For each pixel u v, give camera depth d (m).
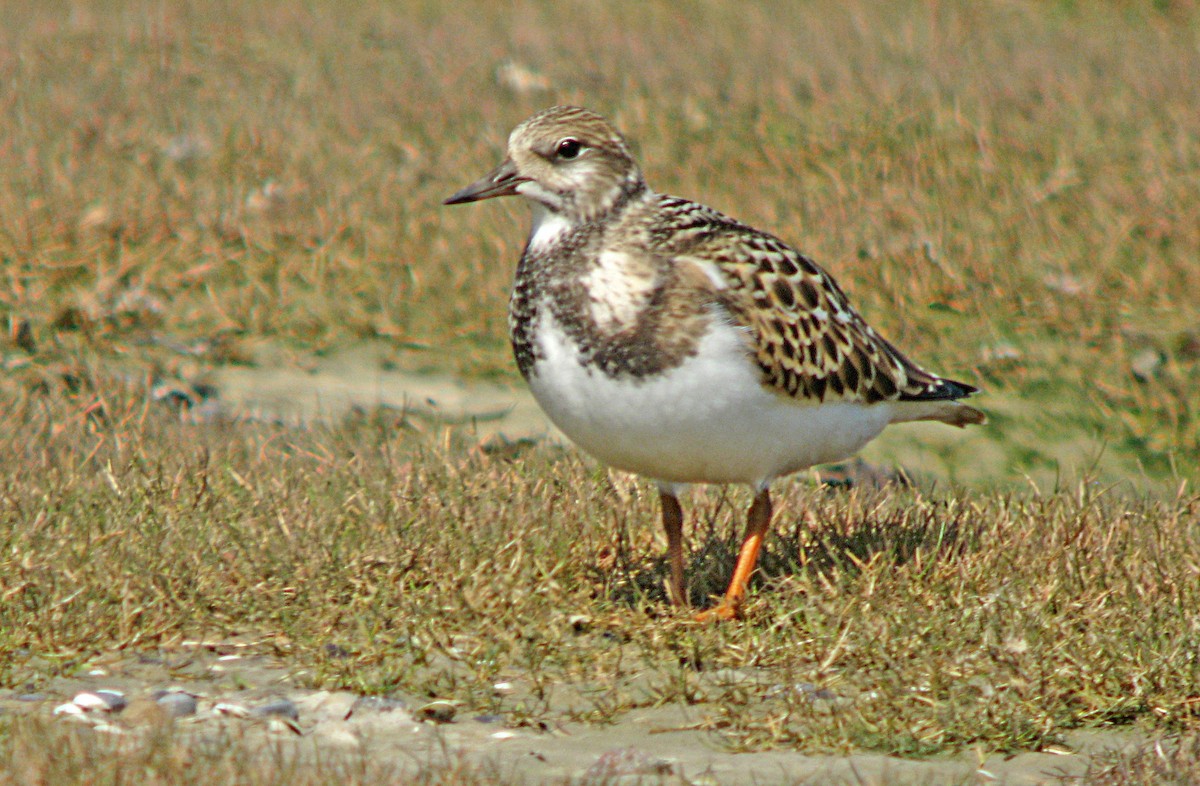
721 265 9.43
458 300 17.58
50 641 9.31
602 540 11.16
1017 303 17.75
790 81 25.78
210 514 10.94
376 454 13.13
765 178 20.94
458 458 12.53
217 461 12.25
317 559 10.29
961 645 9.41
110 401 14.41
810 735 8.41
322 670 9.18
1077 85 25.36
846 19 31.02
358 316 17.14
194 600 9.88
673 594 10.27
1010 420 15.45
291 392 15.54
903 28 29.94
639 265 9.34
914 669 9.07
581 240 9.56
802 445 9.91
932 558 10.49
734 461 9.71
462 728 8.59
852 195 20.31
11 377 15.12
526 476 11.95
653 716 8.82
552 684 9.25
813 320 9.75
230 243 18.55
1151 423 15.48
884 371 10.24
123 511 10.93
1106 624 9.62
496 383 16.12
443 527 10.82
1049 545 10.80
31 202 18.33
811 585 10.04
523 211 19.91
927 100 24.02
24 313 16.34
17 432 13.24
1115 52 28.34
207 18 29.86
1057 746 8.48
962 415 11.02
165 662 9.35
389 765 7.77
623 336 9.25
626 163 9.82
